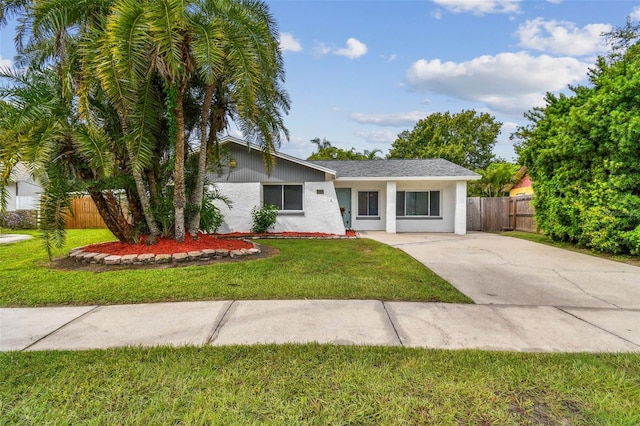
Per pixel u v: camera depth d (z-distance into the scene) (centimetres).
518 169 2108
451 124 3416
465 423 229
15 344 349
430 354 327
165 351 329
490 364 307
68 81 664
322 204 1406
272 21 848
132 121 711
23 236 1304
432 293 536
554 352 336
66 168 731
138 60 620
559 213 1085
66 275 623
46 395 257
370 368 300
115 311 451
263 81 803
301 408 243
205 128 856
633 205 849
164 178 876
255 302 488
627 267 765
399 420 231
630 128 805
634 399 257
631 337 377
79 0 656
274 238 1276
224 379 280
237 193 1388
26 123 632
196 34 654
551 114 1141
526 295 544
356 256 855
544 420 233
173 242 820
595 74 1241
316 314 441
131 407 243
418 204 1645
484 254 938
